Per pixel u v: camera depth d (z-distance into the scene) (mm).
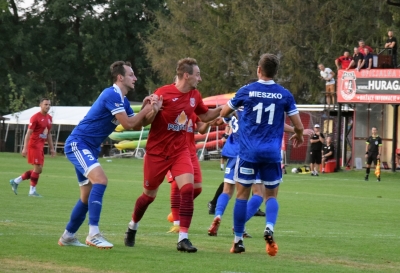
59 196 30125
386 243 18172
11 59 112938
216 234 18703
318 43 76875
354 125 61000
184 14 91500
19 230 18281
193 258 14359
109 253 14594
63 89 115812
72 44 113375
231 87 88625
